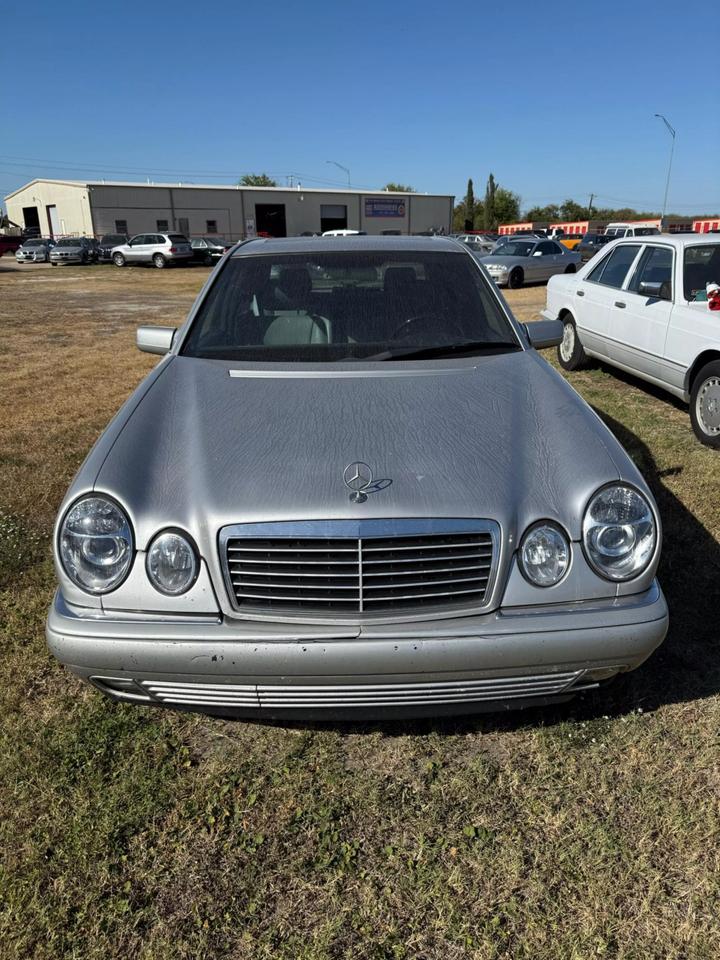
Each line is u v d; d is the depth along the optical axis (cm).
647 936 180
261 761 238
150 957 178
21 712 259
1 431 579
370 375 282
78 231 4422
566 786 225
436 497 209
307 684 205
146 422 253
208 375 288
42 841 208
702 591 326
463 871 199
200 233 4450
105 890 195
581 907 188
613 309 637
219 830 212
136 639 204
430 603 207
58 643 208
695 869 197
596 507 212
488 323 326
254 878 198
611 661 210
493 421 247
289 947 180
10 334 1128
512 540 209
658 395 653
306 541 204
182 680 208
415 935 183
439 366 291
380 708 213
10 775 230
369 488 210
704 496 423
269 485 213
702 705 256
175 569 207
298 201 4722
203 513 209
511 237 2125
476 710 218
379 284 338
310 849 207
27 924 186
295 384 275
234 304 331
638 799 219
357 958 177
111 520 209
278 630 204
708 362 521
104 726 250
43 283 2231
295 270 345
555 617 207
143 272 2762
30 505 432
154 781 229
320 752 241
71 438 560
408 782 229
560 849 204
